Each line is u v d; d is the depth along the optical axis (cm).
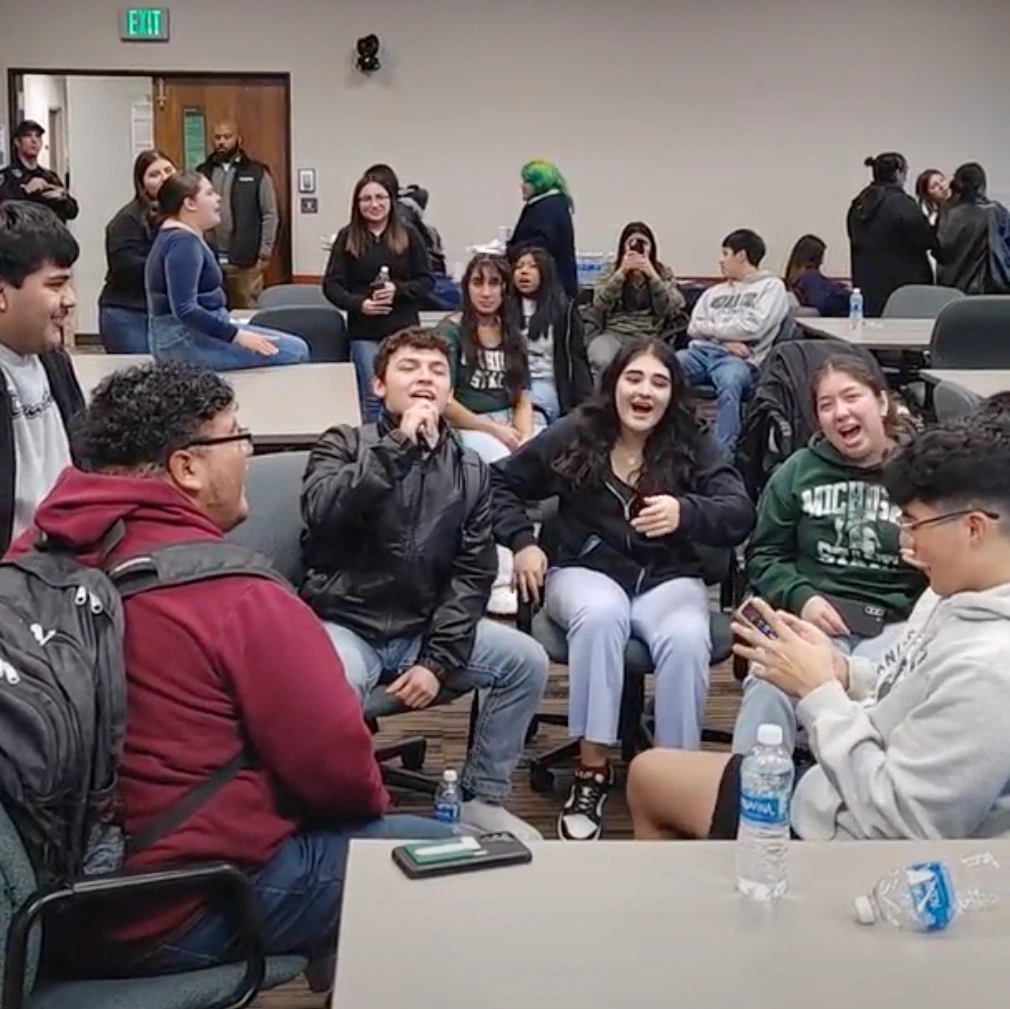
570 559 330
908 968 135
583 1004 127
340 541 290
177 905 174
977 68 1048
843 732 179
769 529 308
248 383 429
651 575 325
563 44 1029
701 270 1068
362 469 281
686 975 132
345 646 285
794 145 1052
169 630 176
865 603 296
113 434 190
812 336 662
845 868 155
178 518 185
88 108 1135
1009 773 164
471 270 472
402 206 649
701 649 307
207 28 1008
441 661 290
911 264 858
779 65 1041
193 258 443
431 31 1020
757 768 158
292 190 1037
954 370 557
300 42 1016
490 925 141
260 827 181
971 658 168
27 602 168
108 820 171
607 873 153
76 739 159
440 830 195
